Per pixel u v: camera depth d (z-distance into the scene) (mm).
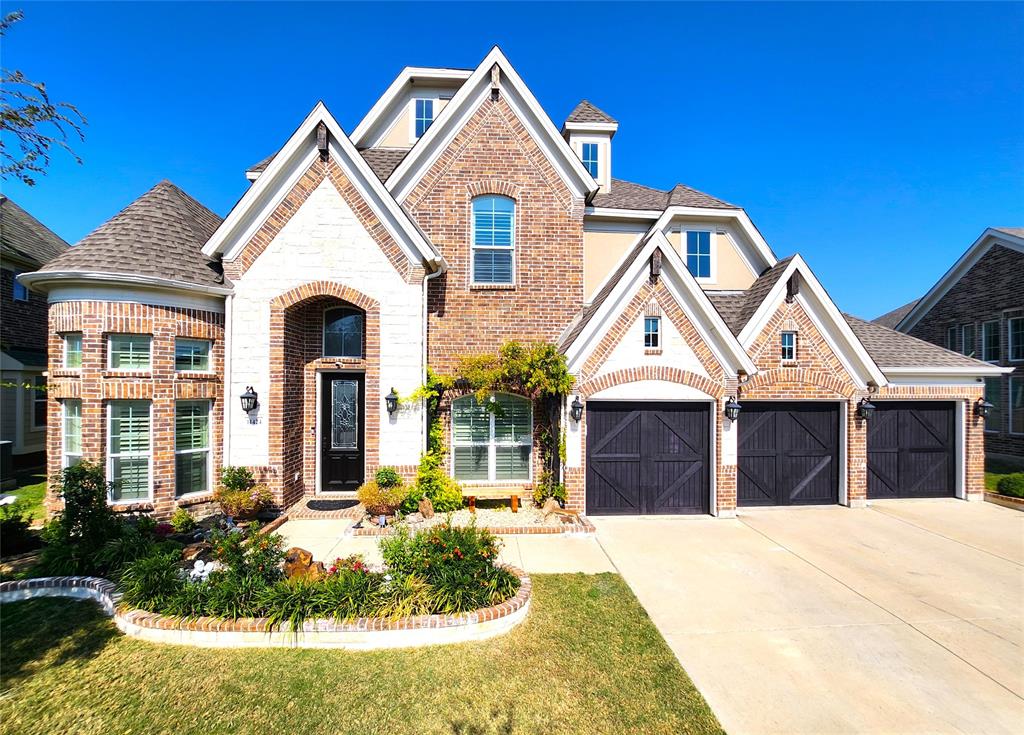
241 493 9922
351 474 12195
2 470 13211
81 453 9344
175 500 9688
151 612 6055
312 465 11906
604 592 7152
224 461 10555
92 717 4559
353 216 10922
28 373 16828
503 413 12320
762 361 11828
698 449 11383
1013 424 19594
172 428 9664
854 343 11766
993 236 20344
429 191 12320
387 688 4973
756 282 13641
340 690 4941
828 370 11969
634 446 11289
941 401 12844
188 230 11047
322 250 10867
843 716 4668
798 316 11906
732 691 5008
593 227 13961
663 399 11109
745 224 14203
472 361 11469
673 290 11094
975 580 7715
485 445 12320
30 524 9242
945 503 12352
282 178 10852
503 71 12414
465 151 12406
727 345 11008
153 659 5445
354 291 10883
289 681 5074
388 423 10914
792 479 12125
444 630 5805
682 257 14398
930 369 12273
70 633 5941
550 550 8859
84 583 6859
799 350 11914
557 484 11344
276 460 10664
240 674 5188
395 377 10953
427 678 5141
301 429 11750
